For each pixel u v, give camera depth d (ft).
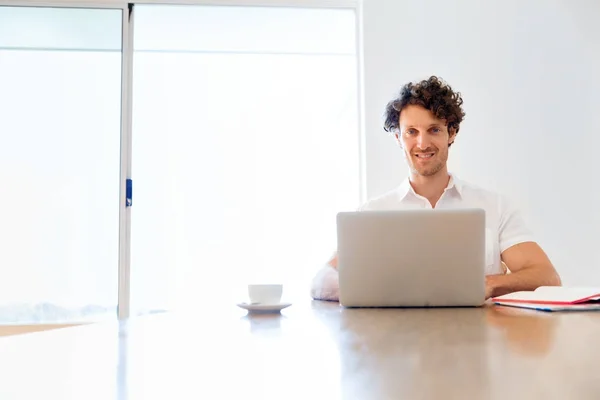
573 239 9.94
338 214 4.31
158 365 1.90
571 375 1.55
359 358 1.91
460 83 10.03
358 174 10.27
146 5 10.32
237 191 25.99
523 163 9.98
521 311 3.76
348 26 12.12
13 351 2.29
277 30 12.87
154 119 24.72
